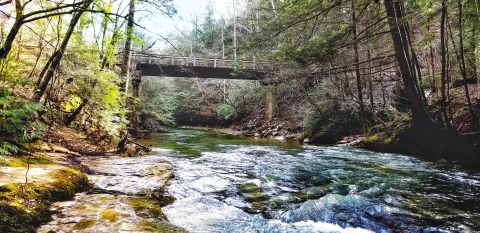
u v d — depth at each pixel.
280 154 12.03
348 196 5.61
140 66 20.72
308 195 6.16
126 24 9.37
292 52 10.50
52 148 6.80
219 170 8.30
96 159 7.61
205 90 34.78
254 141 17.81
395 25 9.61
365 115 16.20
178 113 36.47
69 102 9.95
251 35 11.89
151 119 21.52
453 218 4.88
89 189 4.95
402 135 12.41
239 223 4.55
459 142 10.34
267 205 5.51
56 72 7.86
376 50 15.58
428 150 11.29
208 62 25.30
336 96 16.59
